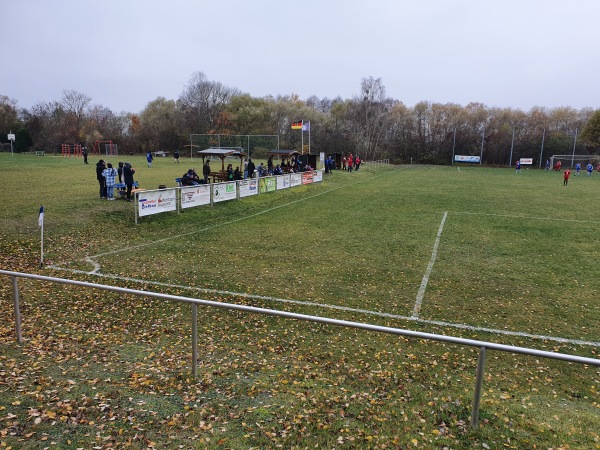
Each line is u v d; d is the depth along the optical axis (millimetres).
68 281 6020
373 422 4961
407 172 62844
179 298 5500
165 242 15984
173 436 4633
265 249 15453
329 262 13898
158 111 81125
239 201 25062
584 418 5324
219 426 4844
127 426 4773
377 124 84812
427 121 98188
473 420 4844
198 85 88625
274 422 4934
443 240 17406
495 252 15586
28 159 51469
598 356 7879
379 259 14398
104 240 15531
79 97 83000
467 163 92875
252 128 77812
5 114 79062
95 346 7156
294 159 38312
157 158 60531
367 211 24406
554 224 21156
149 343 7465
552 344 8305
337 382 6152
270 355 7164
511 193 35156
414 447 4492
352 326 4605
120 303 9578
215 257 14156
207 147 57031
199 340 7676
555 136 88938
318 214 23094
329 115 91688
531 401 5836
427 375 6602
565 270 13352
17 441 4395
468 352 7766
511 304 10383
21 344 6953
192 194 21344
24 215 17000
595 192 36938
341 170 49750
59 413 4957
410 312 9719
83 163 45469
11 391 5375
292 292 10859
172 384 5840
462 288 11531
